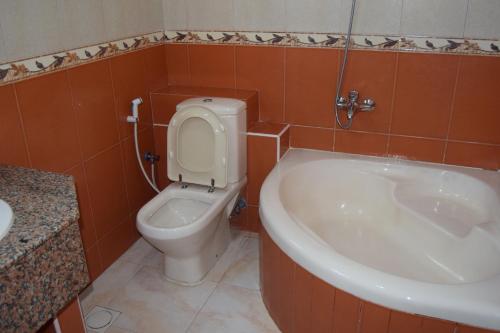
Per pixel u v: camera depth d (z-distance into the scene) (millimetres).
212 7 2395
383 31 2111
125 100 2287
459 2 1948
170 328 1906
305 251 1546
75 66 1920
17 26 1620
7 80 1605
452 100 2119
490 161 2162
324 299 1517
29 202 1188
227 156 2180
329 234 2264
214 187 2279
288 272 1674
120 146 2305
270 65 2387
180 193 2279
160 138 2576
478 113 2098
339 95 2268
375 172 2301
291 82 2379
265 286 1967
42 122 1782
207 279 2213
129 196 2445
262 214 1870
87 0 1948
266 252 1874
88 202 2113
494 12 1915
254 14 2318
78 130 1987
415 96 2174
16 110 1657
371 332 1421
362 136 2354
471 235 1832
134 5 2262
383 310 1354
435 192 2205
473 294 1287
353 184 2359
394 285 1340
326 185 2377
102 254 2268
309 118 2422
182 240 1934
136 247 2512
